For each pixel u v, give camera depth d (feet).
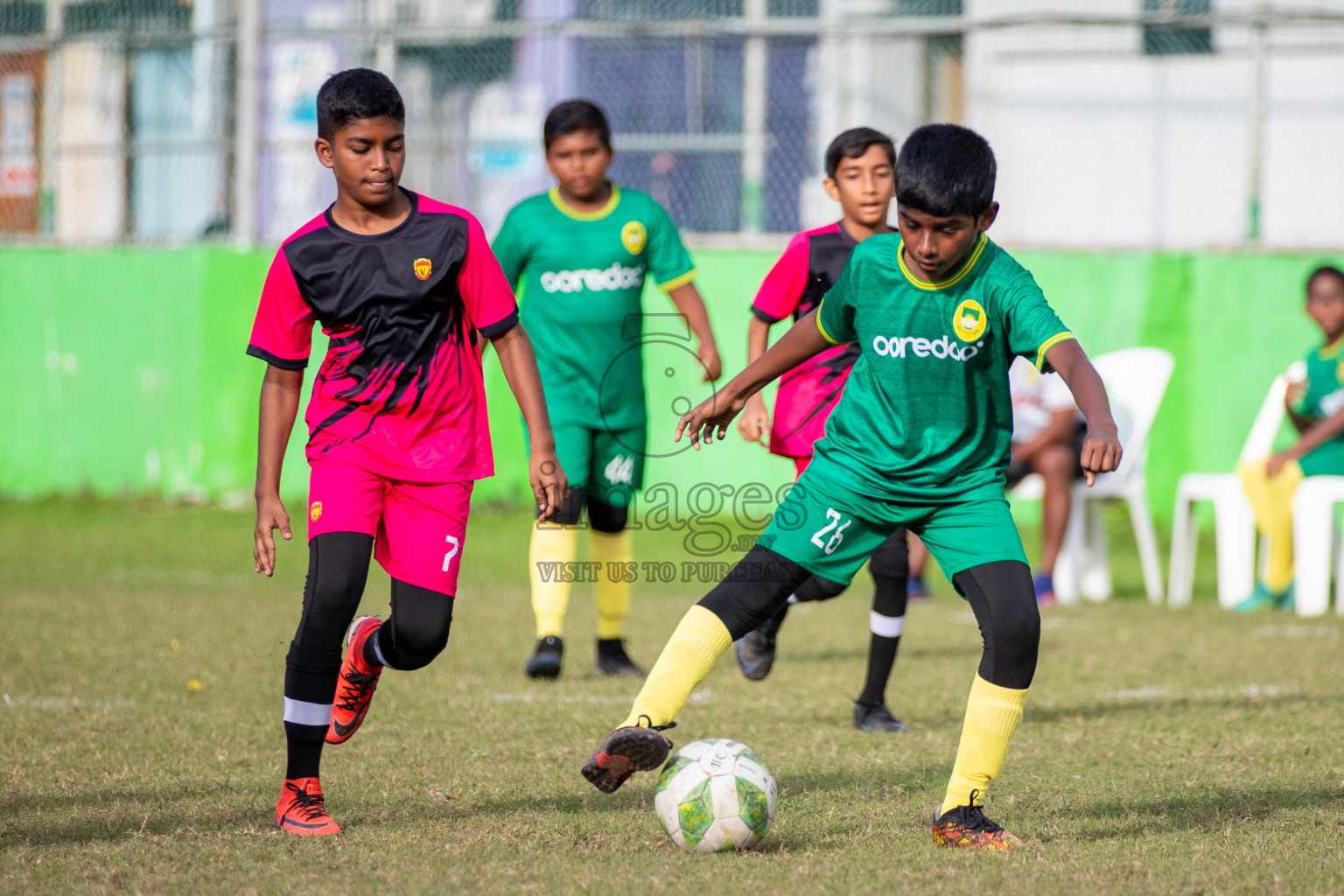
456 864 34.35
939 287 36.86
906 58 137.18
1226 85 136.26
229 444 140.15
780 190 136.98
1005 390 37.91
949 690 63.26
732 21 131.13
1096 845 36.14
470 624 84.48
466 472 39.93
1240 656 73.56
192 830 37.81
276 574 106.32
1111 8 140.56
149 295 141.28
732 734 52.42
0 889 32.07
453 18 146.61
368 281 38.78
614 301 68.13
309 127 141.59
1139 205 138.82
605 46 138.10
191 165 146.20
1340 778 44.65
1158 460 129.49
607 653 68.33
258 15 136.87
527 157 138.62
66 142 148.87
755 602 37.60
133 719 53.83
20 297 144.15
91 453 143.74
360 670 42.70
